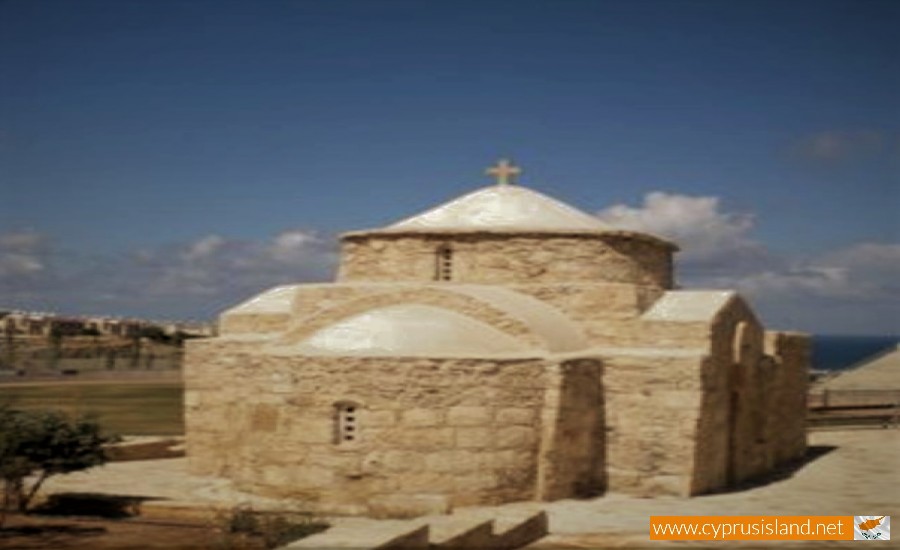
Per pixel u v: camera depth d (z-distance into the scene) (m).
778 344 31.55
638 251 28.92
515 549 18.75
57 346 109.25
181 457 31.81
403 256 28.00
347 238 28.95
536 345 23.73
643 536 19.80
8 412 22.27
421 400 21.84
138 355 99.94
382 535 16.34
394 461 21.70
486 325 24.12
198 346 28.45
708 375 24.91
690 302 26.97
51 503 23.20
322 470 21.95
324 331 23.88
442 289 24.64
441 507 21.08
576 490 23.92
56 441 21.88
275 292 31.34
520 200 29.88
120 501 22.56
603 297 26.39
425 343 22.84
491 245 27.64
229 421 27.61
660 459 24.41
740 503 23.62
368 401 21.84
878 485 27.03
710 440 25.30
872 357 61.59
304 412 22.27
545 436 22.86
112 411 51.91
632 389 24.78
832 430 42.44
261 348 25.19
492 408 22.23
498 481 22.20
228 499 22.73
